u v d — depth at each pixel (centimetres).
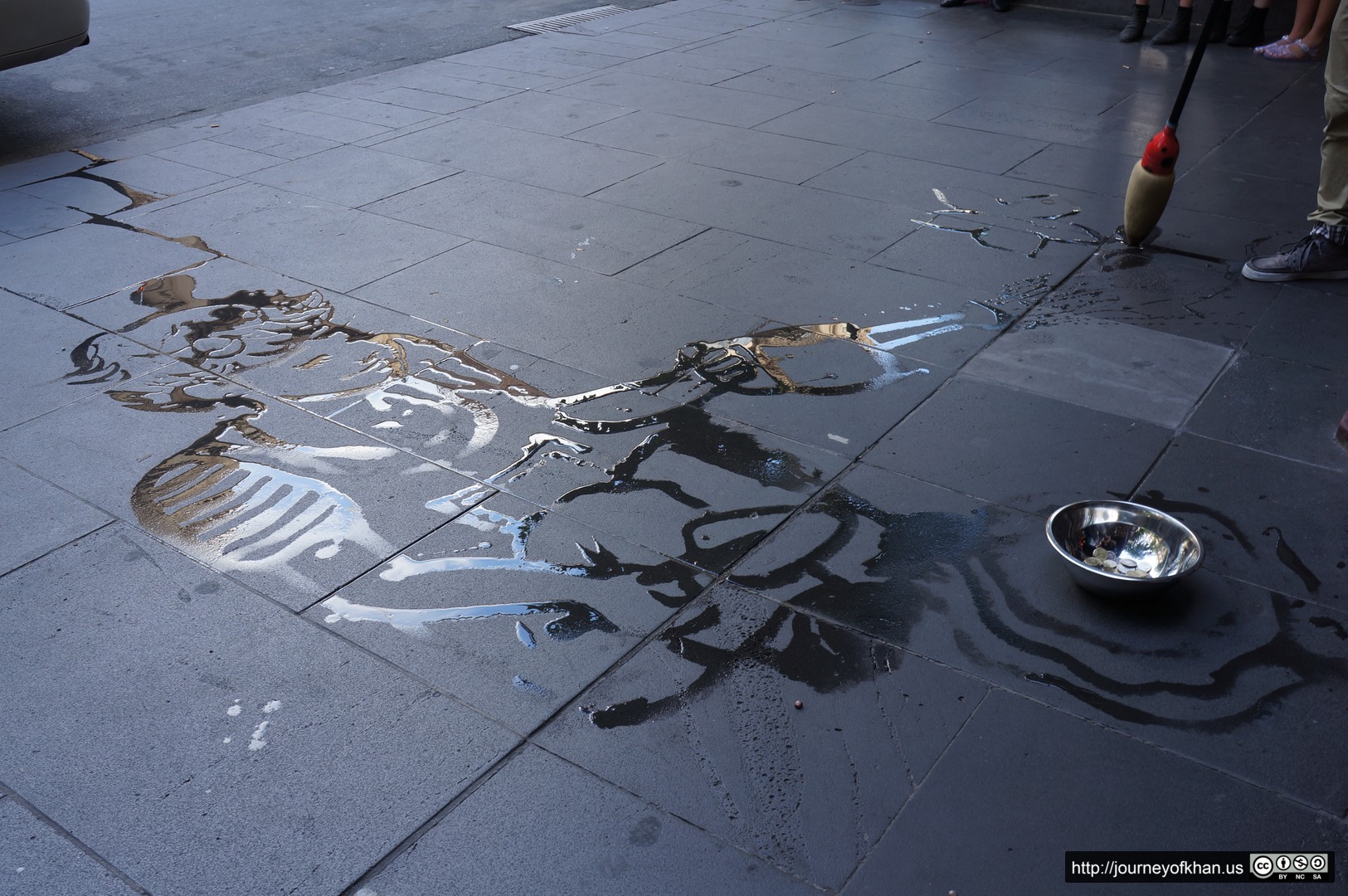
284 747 199
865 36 763
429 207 467
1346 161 362
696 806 186
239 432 303
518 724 204
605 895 171
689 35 777
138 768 195
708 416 306
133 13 863
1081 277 389
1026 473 277
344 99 636
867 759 195
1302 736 199
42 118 605
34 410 316
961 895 171
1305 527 254
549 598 236
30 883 174
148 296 390
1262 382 317
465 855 178
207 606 235
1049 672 214
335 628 229
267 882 174
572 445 293
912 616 229
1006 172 495
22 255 427
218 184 501
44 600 237
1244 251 407
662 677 214
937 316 362
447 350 345
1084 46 722
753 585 239
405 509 267
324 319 369
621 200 468
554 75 677
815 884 172
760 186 482
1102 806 186
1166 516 242
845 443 291
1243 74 649
